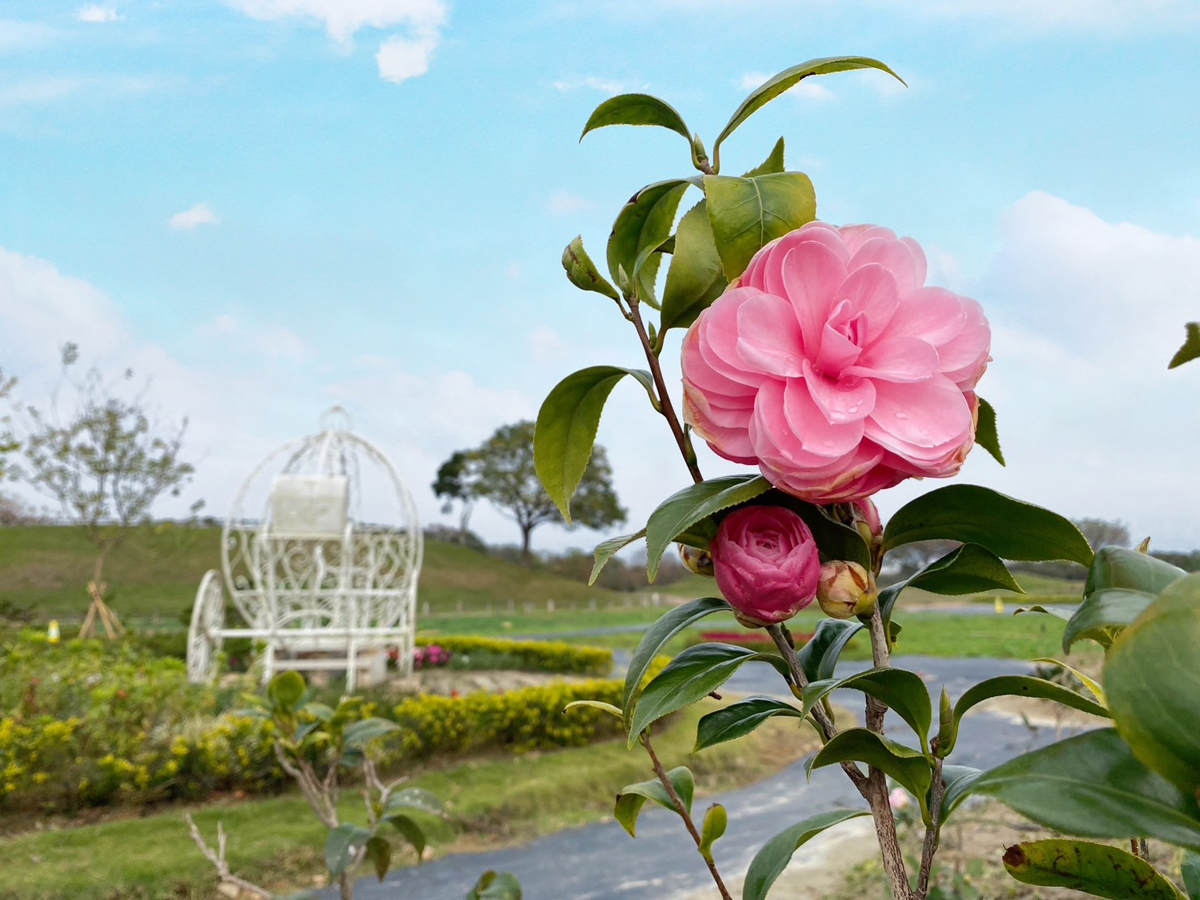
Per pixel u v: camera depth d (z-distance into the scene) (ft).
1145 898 2.01
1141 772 1.77
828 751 2.24
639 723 2.37
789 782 24.11
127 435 60.39
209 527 101.50
